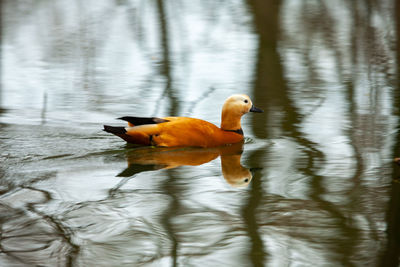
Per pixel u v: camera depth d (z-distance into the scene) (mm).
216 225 8070
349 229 7918
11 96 16797
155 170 10648
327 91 17344
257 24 29938
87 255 7137
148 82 18594
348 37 26344
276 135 13148
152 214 8406
